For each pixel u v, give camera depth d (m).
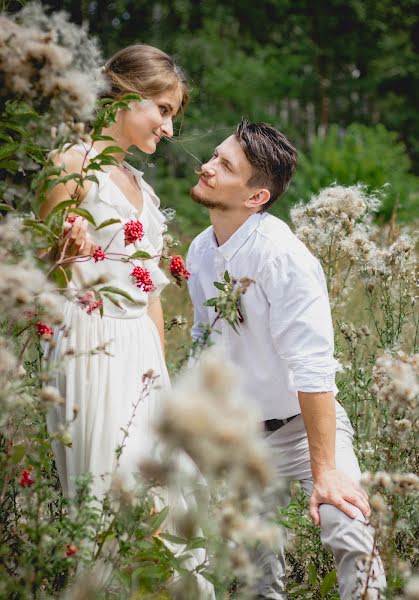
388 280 3.08
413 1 19.14
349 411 3.10
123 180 2.54
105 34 14.09
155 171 13.09
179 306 4.78
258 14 18.23
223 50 16.91
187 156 13.09
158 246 2.64
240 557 1.50
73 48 1.88
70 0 8.76
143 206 2.58
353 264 3.13
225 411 1.24
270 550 2.43
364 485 1.85
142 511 1.77
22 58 1.70
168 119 2.58
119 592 1.87
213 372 1.25
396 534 2.42
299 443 2.65
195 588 1.80
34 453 1.92
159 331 2.67
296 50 18.91
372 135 13.98
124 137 2.53
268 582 2.48
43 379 1.78
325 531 2.29
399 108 19.59
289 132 17.47
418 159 19.44
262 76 17.20
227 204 2.59
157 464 1.64
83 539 1.81
